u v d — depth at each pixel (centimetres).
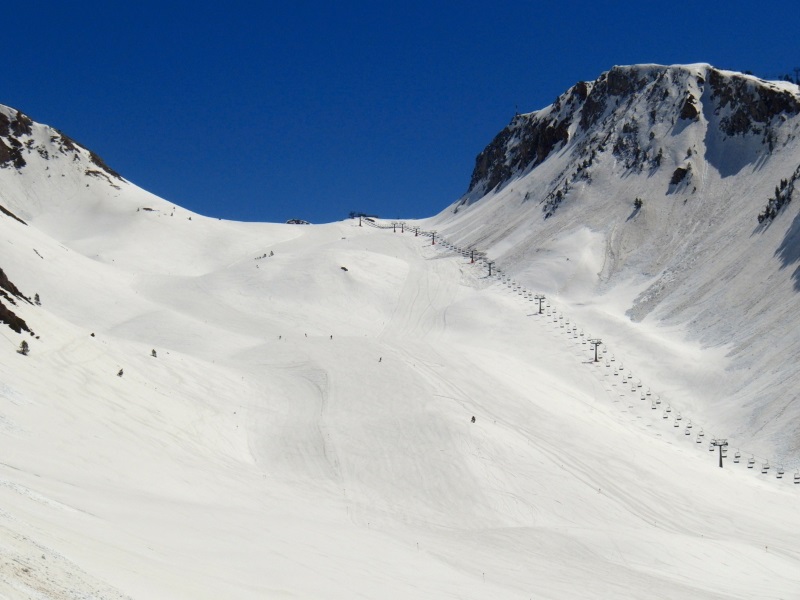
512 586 3834
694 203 14412
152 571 2242
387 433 6094
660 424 8306
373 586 3144
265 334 10356
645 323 11319
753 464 7369
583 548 4656
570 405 7819
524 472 5744
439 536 4644
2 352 4844
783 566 4806
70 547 2108
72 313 9744
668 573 4456
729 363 9412
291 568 3033
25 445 3675
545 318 11444
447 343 9769
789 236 11394
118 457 4166
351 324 11556
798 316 9588
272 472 5331
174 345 8862
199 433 5469
